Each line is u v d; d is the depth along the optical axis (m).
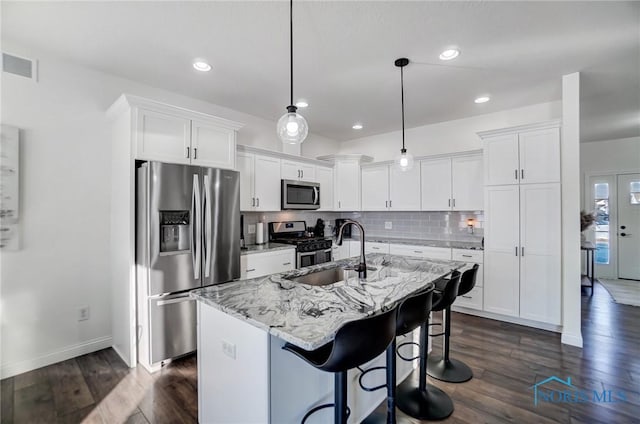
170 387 2.17
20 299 2.36
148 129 2.52
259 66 2.65
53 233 2.51
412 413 1.87
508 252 3.33
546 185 3.11
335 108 3.73
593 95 3.29
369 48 2.36
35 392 2.11
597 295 4.49
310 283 2.19
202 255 2.68
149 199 2.37
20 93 2.35
